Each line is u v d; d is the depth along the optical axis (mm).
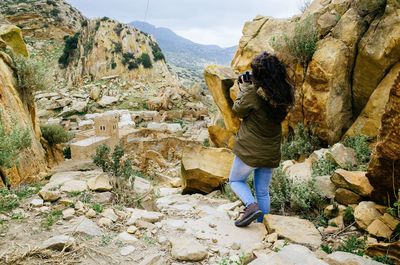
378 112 7387
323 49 7953
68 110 69812
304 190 5195
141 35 114562
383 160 4105
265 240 4062
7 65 13266
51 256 3498
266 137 4074
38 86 14164
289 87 3891
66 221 4277
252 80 3920
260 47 10477
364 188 4758
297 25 8469
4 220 4234
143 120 64750
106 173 5637
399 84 3494
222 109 10961
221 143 11250
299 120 8625
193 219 4871
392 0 7469
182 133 47031
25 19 144375
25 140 7797
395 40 7152
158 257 3527
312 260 3051
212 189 7492
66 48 116938
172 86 92188
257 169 4422
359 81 7922
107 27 111625
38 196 5098
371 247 3734
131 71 104812
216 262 3619
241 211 5297
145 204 5273
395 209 4098
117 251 3715
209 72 10836
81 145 32312
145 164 18844
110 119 36188
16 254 3432
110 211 4535
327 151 6609
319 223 4770
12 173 9453
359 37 7867
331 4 8766
